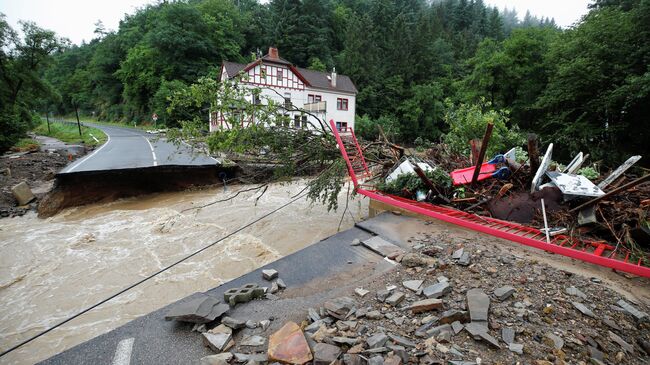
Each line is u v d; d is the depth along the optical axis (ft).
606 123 45.42
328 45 157.07
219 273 18.97
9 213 29.55
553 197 15.90
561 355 7.04
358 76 130.93
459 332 7.91
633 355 7.34
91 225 27.25
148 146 60.08
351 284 11.49
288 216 28.89
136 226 26.96
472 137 32.83
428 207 18.15
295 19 146.51
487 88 75.31
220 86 20.95
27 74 99.66
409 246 14.70
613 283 10.69
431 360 6.89
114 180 34.55
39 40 100.07
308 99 94.48
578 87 45.93
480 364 6.75
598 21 46.52
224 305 9.84
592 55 45.44
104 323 14.88
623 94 40.09
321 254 14.51
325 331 8.23
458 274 11.11
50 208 29.76
